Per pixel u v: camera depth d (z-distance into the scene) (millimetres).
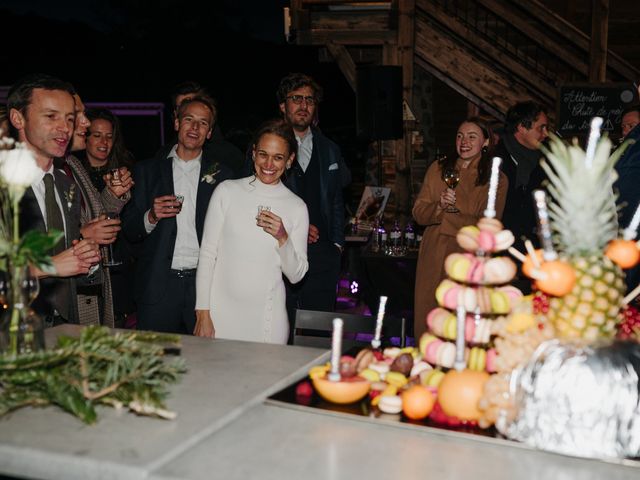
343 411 1638
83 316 2932
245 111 13305
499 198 3988
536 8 7602
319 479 1274
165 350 2111
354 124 12008
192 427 1482
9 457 1367
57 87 2500
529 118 4004
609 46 8445
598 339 1462
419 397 1584
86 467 1309
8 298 1723
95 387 1570
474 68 7746
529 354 1525
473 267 1653
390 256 5031
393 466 1342
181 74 13102
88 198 3018
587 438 1383
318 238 3895
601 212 1540
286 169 3285
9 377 1509
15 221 1628
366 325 2543
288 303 3893
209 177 3449
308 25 7613
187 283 3482
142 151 11570
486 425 1536
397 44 7539
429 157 8609
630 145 2854
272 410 1646
